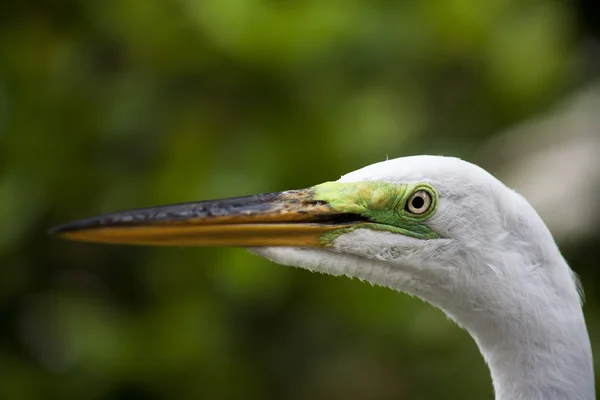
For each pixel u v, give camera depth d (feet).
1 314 32.09
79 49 31.27
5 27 31.27
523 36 34.30
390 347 32.19
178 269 30.86
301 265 17.34
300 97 30.14
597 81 43.27
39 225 31.48
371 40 30.48
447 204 16.44
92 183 30.96
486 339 16.94
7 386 30.81
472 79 33.94
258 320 32.01
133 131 30.58
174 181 29.55
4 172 30.50
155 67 30.37
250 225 17.31
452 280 16.62
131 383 30.27
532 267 16.31
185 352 30.09
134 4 30.14
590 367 16.49
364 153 29.81
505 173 39.45
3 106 30.78
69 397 30.42
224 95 30.37
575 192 38.55
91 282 32.48
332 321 31.86
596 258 38.27
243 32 29.17
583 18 46.70
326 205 17.25
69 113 30.83
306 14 29.68
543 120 40.75
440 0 32.17
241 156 29.58
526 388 16.47
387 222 16.93
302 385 32.83
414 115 32.55
